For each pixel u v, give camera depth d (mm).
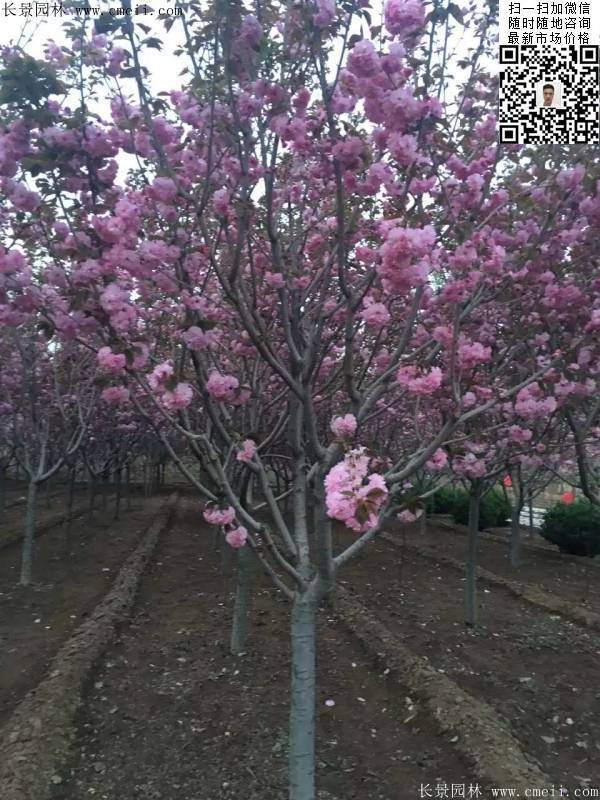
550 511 10477
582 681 4828
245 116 2816
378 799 3248
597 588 7887
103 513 12320
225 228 2926
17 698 4293
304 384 2621
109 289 2572
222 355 4328
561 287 3703
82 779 3406
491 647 5480
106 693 4371
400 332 3805
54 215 3033
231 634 5504
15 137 2711
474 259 2570
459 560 8828
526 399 3943
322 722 4039
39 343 6551
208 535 10516
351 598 6500
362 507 2064
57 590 6902
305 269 3568
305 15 2428
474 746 3633
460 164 3033
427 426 5480
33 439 8383
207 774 3457
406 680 4504
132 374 2701
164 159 2727
